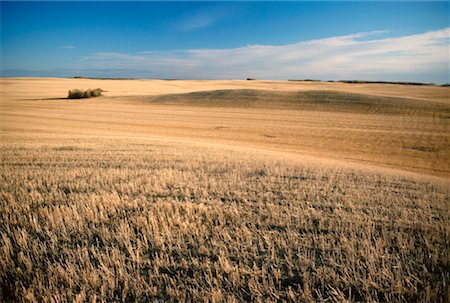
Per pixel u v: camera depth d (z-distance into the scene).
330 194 7.10
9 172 8.82
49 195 6.46
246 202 6.28
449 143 26.88
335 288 3.35
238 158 12.97
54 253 3.98
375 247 4.22
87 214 5.26
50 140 17.91
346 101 58.28
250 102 61.47
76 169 9.50
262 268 3.57
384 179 9.61
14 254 4.02
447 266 3.72
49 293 3.19
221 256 3.95
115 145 16.08
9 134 20.98
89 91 69.94
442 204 6.64
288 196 6.88
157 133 30.94
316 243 4.36
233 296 3.12
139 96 72.38
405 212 5.81
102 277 3.43
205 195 6.75
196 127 36.28
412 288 3.22
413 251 4.09
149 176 8.54
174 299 3.20
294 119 43.44
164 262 3.78
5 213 5.42
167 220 5.11
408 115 45.97
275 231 4.74
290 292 3.18
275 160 13.00
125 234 4.48
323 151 23.80
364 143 27.16
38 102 59.62
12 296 3.24
